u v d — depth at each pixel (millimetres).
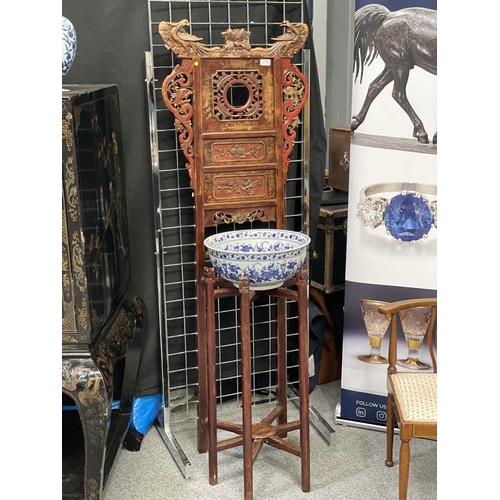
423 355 2529
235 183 2305
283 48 2248
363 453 2463
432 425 1934
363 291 2541
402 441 1966
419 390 2100
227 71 2211
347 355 2615
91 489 1943
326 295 2961
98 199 2016
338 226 2842
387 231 2463
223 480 2312
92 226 1938
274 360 2859
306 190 2527
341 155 3045
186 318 2664
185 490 2254
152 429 2682
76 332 1874
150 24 2182
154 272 2570
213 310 2164
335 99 3486
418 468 2365
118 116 2334
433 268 2449
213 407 2223
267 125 2297
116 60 2359
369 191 2453
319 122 2580
